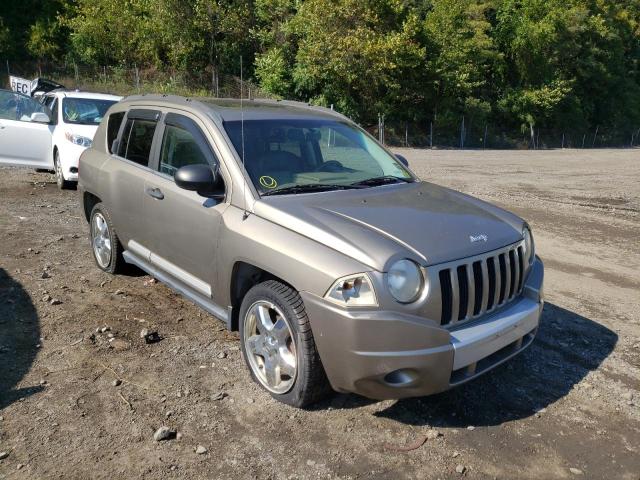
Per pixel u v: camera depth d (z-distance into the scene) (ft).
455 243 11.32
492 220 12.98
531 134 136.87
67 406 11.69
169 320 16.15
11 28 114.73
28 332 14.92
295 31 110.73
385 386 10.53
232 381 12.98
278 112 15.64
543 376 13.85
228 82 119.44
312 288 10.84
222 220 13.00
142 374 13.12
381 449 10.73
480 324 11.36
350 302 10.38
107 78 114.11
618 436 11.46
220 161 13.57
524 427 11.64
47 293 17.57
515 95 136.05
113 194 17.79
